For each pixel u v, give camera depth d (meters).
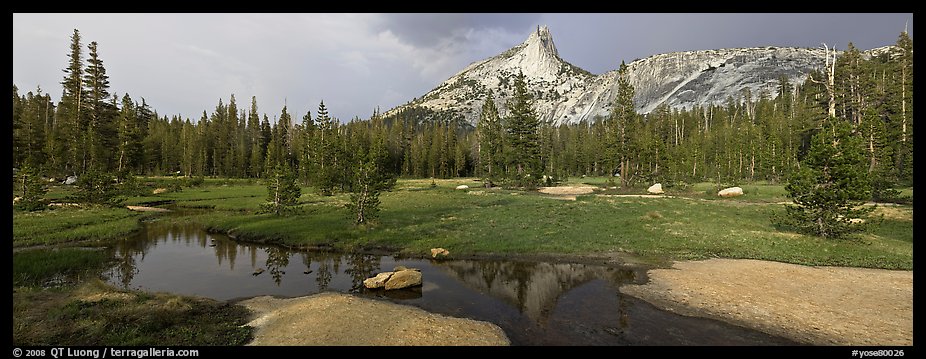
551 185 69.44
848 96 55.53
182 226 32.16
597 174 117.69
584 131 142.12
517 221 31.58
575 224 29.84
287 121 119.12
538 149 68.56
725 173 72.31
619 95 64.31
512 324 12.47
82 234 26.52
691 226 27.97
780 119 86.12
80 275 18.05
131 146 69.44
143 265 20.33
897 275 16.45
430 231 27.62
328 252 23.27
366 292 15.95
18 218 30.56
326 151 78.31
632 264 19.50
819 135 22.95
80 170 63.06
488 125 81.50
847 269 17.61
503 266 19.84
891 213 30.47
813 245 21.50
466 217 34.00
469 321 12.66
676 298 14.44
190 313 13.23
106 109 67.50
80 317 12.14
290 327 12.02
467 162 134.25
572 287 16.27
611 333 11.65
